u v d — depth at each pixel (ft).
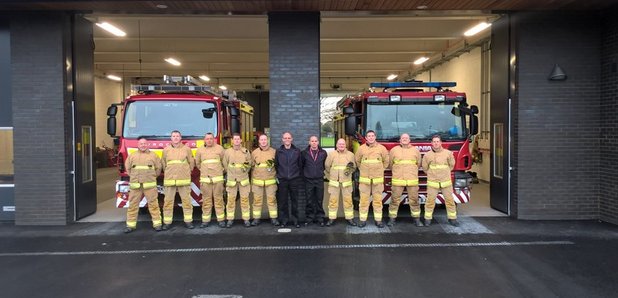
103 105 77.56
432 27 44.88
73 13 29.09
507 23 30.35
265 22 42.45
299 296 16.66
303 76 29.19
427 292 16.98
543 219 29.35
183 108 28.58
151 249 23.03
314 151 27.30
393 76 83.71
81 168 30.45
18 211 28.86
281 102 29.27
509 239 24.41
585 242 23.79
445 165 26.86
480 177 50.78
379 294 16.81
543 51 29.37
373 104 29.07
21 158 28.89
